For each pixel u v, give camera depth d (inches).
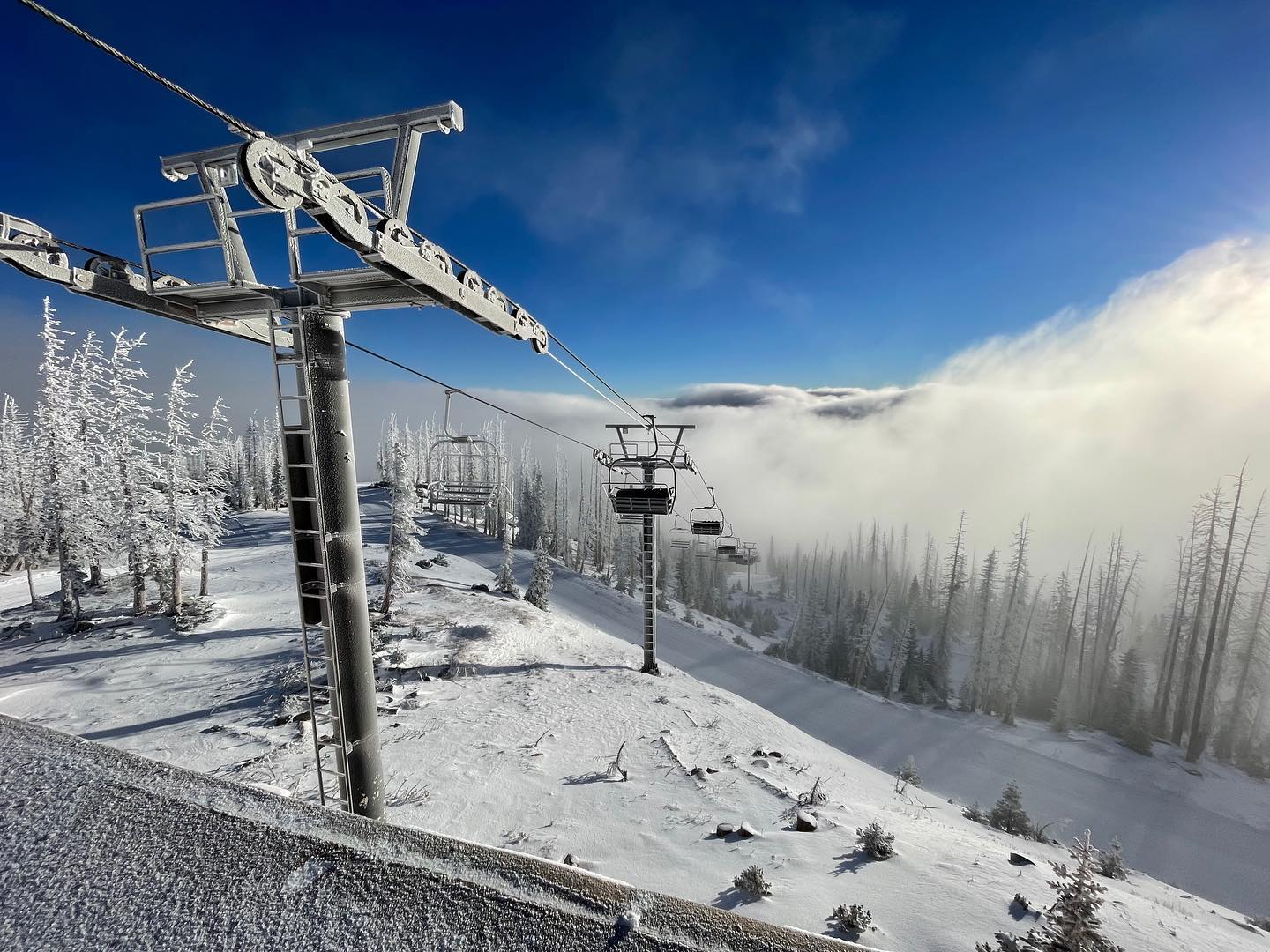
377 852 63.2
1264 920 517.0
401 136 166.2
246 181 108.1
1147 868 941.2
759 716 899.4
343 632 204.5
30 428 1424.7
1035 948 230.4
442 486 977.5
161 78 108.7
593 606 2114.9
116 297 184.7
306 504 203.6
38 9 89.2
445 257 181.3
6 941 53.2
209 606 1384.1
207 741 657.0
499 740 634.2
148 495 1360.7
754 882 319.9
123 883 59.7
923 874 333.4
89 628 1285.7
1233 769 1417.3
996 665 1833.2
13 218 155.3
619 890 57.8
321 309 192.7
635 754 609.0
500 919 53.8
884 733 1439.5
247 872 60.7
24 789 75.2
